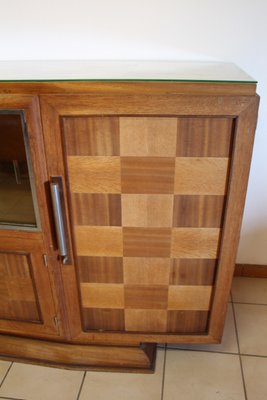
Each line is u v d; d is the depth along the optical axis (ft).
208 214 3.08
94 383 3.85
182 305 3.61
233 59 3.96
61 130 2.76
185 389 3.77
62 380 3.90
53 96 2.64
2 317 3.89
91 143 2.81
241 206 2.99
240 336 4.40
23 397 3.72
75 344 3.92
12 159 3.04
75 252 3.32
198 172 2.89
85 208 3.09
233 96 2.58
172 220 3.12
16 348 4.04
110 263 3.37
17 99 2.67
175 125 2.70
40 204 3.08
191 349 4.24
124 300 3.59
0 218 3.32
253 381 3.84
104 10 3.77
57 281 3.48
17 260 3.45
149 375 3.93
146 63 3.78
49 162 2.89
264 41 3.84
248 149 2.74
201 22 3.79
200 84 2.60
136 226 3.16
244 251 5.24
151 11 3.76
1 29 3.89
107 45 3.95
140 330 3.79
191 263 3.34
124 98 2.61
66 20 3.84
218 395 3.71
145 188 2.97
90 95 2.62
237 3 3.67
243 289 5.19
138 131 2.74
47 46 3.97
